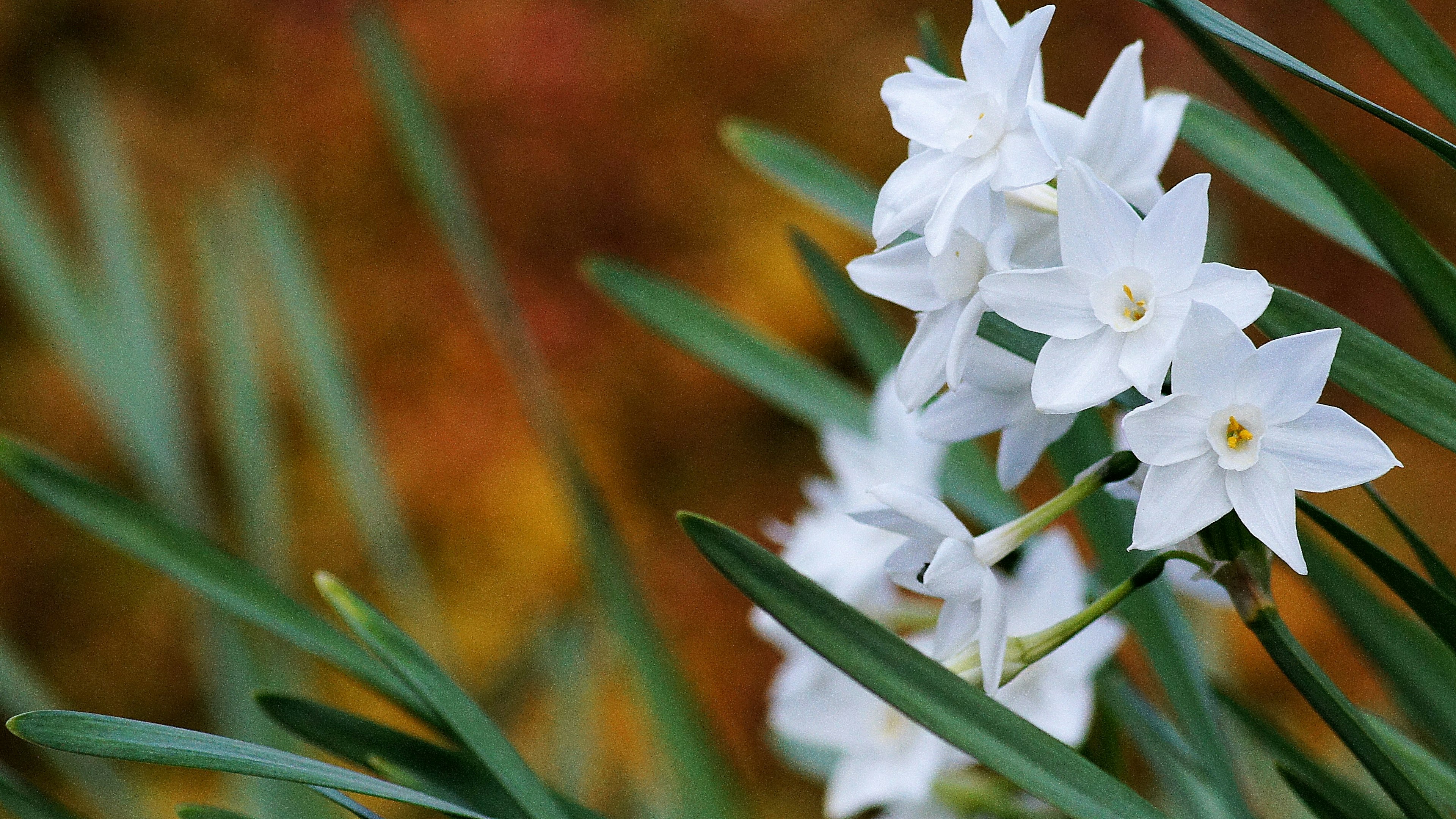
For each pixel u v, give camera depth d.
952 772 0.83
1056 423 0.74
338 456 1.08
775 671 3.29
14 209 1.12
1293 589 2.75
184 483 1.02
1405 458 3.05
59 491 0.78
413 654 0.74
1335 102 3.23
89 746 0.70
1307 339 0.70
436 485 3.27
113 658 3.26
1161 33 3.38
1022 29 0.70
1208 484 0.70
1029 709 0.79
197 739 0.71
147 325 1.08
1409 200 3.17
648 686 0.84
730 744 2.91
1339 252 3.17
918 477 0.83
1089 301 0.70
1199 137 0.79
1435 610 0.72
